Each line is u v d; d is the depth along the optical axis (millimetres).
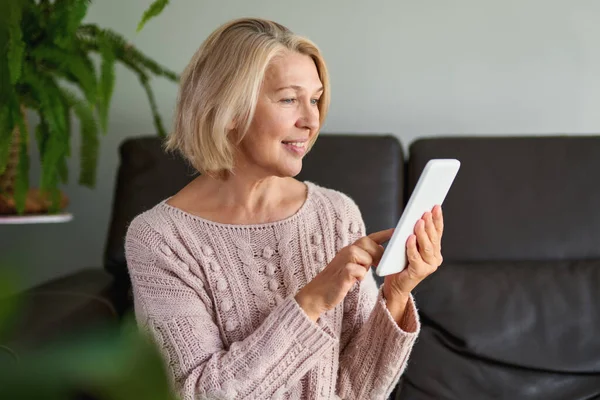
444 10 1928
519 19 1916
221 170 1071
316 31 1960
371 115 1969
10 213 1687
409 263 945
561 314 1375
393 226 1556
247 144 1009
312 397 1017
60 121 1587
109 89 1601
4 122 1541
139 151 1644
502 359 1339
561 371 1326
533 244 1524
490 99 1942
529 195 1551
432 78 1948
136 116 2025
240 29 994
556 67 1921
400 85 1955
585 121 1930
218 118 979
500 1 1915
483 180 1569
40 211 1729
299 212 1094
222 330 1039
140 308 1040
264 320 982
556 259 1519
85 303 1328
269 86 977
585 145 1585
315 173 1574
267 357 943
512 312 1382
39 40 1646
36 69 1632
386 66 1954
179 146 1078
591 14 1896
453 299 1412
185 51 2002
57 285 1481
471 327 1371
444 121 1956
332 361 1047
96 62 2033
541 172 1564
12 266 190
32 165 2051
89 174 1713
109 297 1423
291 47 989
